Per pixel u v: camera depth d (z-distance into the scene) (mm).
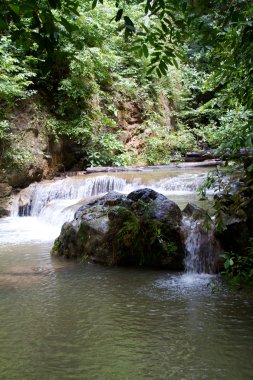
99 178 10414
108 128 14586
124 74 15992
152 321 3516
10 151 11148
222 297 4121
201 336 3189
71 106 13242
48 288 4535
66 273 5176
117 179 10281
